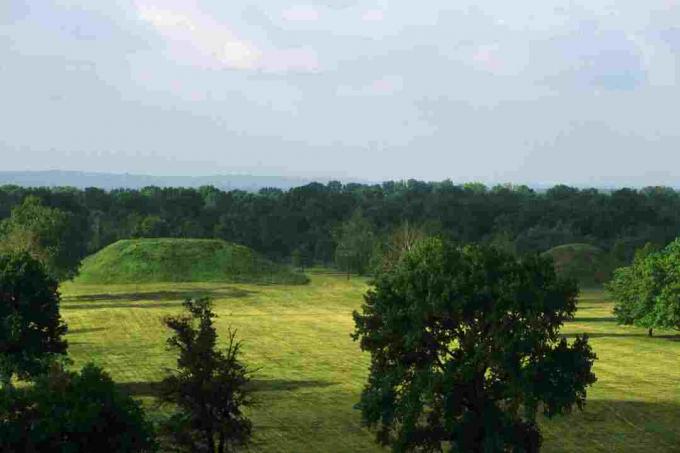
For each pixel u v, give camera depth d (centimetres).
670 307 7775
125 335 7981
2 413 2747
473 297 3541
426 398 3412
